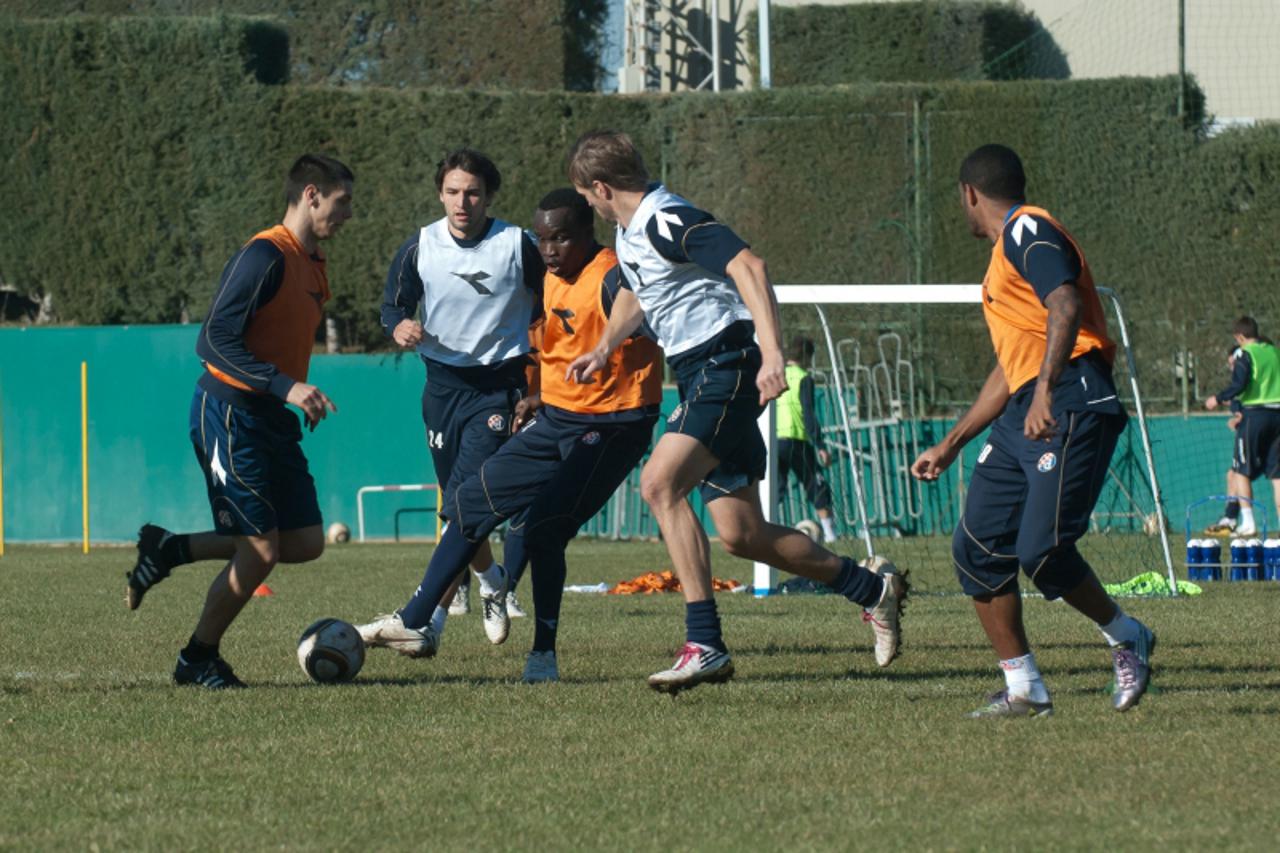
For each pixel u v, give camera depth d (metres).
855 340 72.06
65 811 13.72
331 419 72.69
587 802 13.92
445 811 13.60
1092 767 15.20
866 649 26.55
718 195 74.69
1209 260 72.00
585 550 62.22
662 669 23.94
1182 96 72.19
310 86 76.44
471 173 26.31
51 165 75.06
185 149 74.69
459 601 34.22
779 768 15.34
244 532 21.11
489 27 82.19
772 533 20.83
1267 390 60.16
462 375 27.00
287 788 14.62
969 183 18.50
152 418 72.81
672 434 19.62
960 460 68.19
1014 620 18.56
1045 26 87.12
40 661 25.28
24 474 73.31
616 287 22.22
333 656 22.03
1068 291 17.19
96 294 75.00
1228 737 16.72
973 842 12.30
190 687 21.48
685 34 92.50
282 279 21.17
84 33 74.88
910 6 86.62
